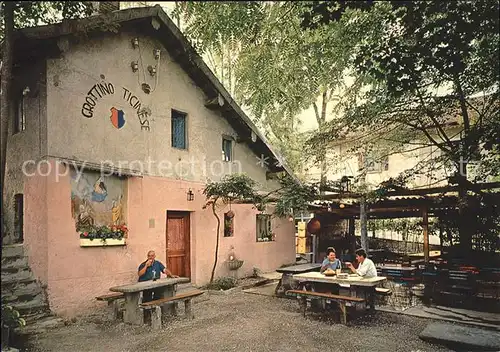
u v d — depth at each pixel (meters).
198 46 9.84
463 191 9.31
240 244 12.87
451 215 10.77
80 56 8.23
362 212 10.57
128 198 9.08
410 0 5.69
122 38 9.23
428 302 8.92
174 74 10.73
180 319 7.78
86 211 8.18
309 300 8.62
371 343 6.31
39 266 7.45
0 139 5.37
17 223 8.27
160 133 10.13
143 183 9.49
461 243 10.31
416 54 6.27
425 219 10.27
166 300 7.41
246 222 13.24
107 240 8.38
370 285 7.42
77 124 8.07
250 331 6.96
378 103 10.07
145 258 9.34
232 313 8.29
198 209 11.23
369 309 8.25
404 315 7.95
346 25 8.90
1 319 5.13
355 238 14.02
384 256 13.60
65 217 7.70
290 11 8.71
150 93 9.90
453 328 6.77
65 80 7.89
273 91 10.72
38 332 6.71
